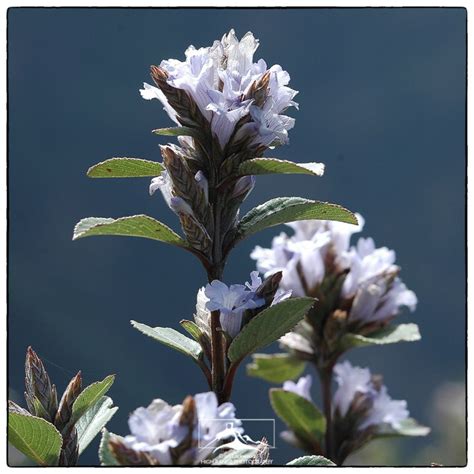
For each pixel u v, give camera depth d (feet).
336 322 3.90
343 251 3.96
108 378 3.60
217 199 3.57
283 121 3.58
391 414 3.92
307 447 3.89
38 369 3.61
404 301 3.96
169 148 3.53
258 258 3.96
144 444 3.32
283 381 4.02
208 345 3.59
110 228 3.53
